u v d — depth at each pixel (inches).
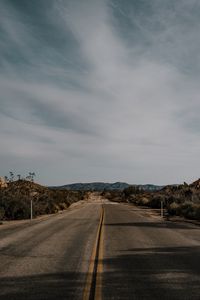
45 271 415.2
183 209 1557.6
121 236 773.3
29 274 399.9
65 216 1549.0
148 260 483.8
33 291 329.4
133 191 5108.3
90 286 347.3
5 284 355.9
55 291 329.1
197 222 1131.3
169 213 1662.2
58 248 598.5
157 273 403.2
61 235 797.9
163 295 315.0
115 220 1277.1
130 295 315.3
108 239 721.6
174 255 524.1
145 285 350.3
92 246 621.0
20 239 726.5
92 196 7081.7
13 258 502.3
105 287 343.3
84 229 940.0
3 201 1370.6
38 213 1656.0
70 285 351.3
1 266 444.8
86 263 463.8
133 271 414.3
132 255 525.3
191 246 617.9
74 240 706.8
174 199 2262.6
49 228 975.6
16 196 1540.4
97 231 882.8
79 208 2434.8
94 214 1676.9
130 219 1327.5
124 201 4397.1
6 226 1055.6
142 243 659.4
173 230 901.8
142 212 1841.8
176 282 361.7
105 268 431.8
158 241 687.1
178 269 424.2
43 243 663.1
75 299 303.1
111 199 5270.7
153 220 1272.1
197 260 482.3
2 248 599.5
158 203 2351.1
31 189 2527.1
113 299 303.3
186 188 2925.7
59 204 2293.3
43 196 2064.5
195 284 353.4
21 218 1391.5
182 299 303.0
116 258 500.7
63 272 410.0
